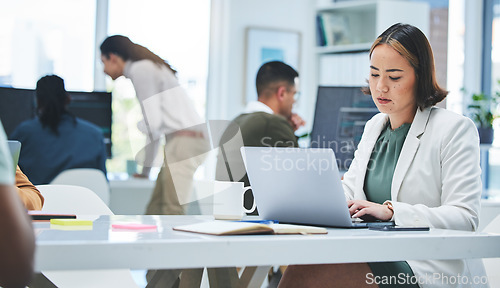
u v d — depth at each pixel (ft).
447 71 18.02
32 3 15.75
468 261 5.39
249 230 4.09
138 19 16.58
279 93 10.39
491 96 17.74
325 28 16.89
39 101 12.06
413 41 6.11
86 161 12.22
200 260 3.50
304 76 18.28
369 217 5.53
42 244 3.26
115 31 16.40
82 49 16.22
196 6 17.11
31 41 15.76
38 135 12.04
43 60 15.89
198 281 5.24
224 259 3.54
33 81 15.78
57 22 15.98
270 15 17.90
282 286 5.13
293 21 18.19
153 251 3.42
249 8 17.66
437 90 6.23
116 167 15.56
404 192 6.08
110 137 13.46
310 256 3.71
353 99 12.21
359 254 3.82
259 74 10.47
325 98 12.42
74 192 7.06
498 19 18.06
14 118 12.89
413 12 16.60
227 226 4.25
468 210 5.46
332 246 3.76
